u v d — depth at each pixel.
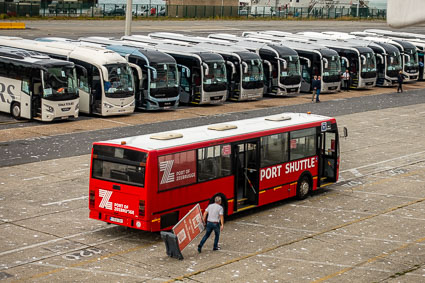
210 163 20.05
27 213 20.86
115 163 18.53
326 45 57.34
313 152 24.38
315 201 24.16
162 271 16.28
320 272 16.62
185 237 17.44
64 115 36.88
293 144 23.34
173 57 44.97
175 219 18.95
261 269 16.66
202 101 43.97
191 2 111.25
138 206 18.11
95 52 39.53
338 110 45.41
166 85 41.59
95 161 18.98
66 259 16.89
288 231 20.31
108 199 18.75
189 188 19.31
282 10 127.69
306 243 19.14
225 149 20.48
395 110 46.66
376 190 26.06
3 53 37.94
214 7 113.94
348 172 28.95
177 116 40.75
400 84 56.25
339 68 53.66
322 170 25.86
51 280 15.29
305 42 55.81
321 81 52.50
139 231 19.80
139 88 41.12
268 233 20.02
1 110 38.16
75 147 30.98
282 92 49.75
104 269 16.25
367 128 39.44
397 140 36.34
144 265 16.69
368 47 57.38
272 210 22.80
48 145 31.17
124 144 18.52
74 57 39.53
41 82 35.91
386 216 22.47
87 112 39.38
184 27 90.56
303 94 53.06
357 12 130.62
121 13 103.94
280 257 17.75
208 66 43.97
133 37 49.91
